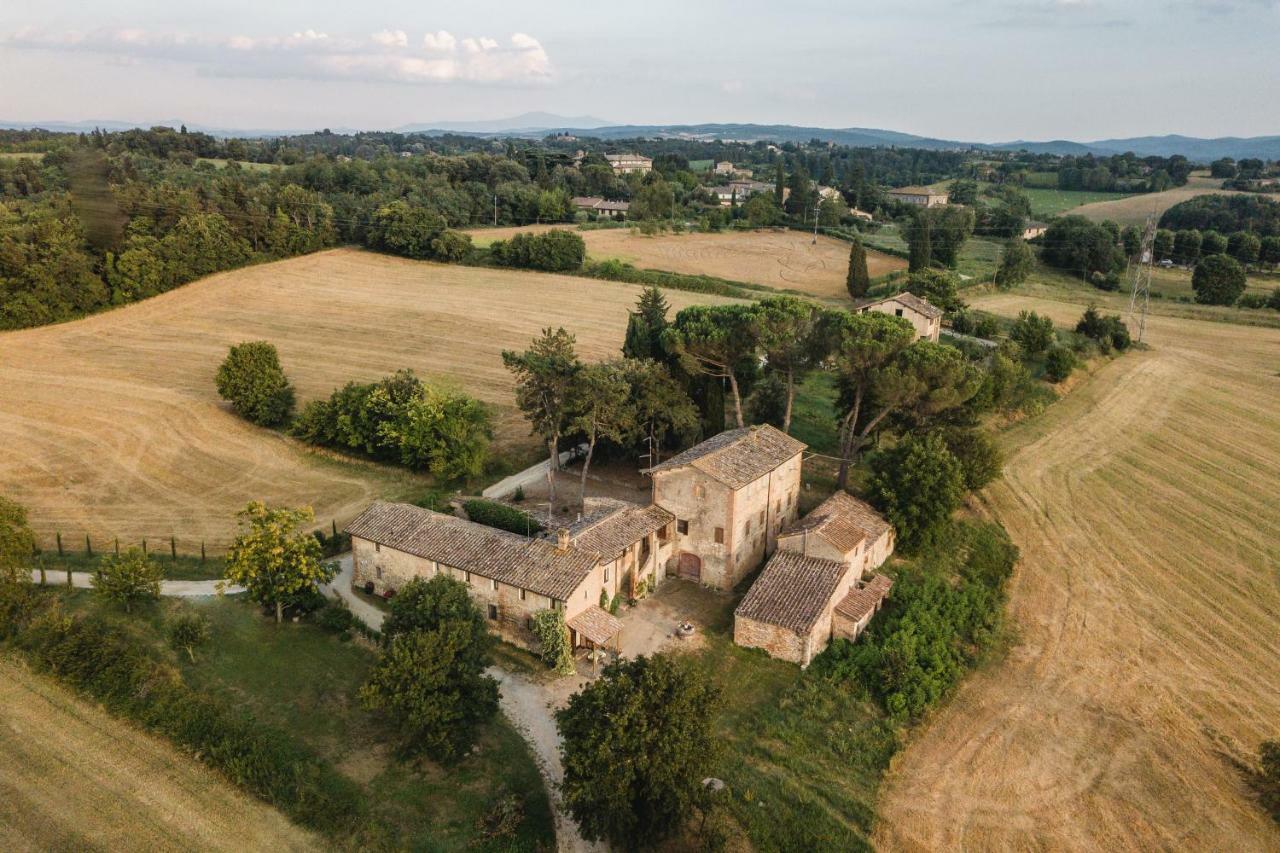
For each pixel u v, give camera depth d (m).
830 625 46.31
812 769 36.53
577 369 57.31
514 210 168.75
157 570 45.03
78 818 30.73
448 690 34.97
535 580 43.12
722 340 61.06
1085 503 63.72
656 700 31.28
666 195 183.50
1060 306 126.75
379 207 140.50
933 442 55.03
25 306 98.31
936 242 147.25
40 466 66.38
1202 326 117.75
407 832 31.48
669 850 31.98
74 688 37.53
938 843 33.00
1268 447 75.88
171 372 88.44
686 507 51.31
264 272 124.19
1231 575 54.44
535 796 34.09
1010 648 46.53
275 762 33.88
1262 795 36.03
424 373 89.75
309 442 70.81
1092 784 36.56
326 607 46.12
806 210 189.38
